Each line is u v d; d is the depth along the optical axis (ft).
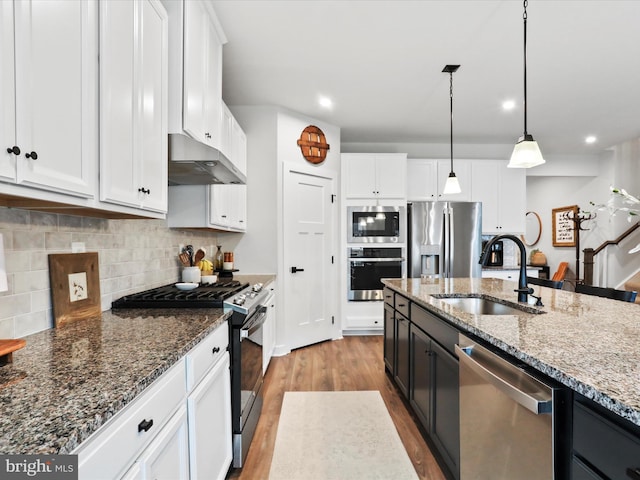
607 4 7.09
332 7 7.20
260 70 9.80
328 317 13.93
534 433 3.24
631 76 10.23
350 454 6.52
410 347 7.72
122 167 4.34
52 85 3.21
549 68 9.77
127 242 6.51
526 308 5.83
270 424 7.58
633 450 2.25
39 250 4.46
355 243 14.60
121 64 4.33
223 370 5.41
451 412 5.42
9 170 2.76
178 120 5.99
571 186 21.06
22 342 3.42
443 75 10.14
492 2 7.06
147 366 3.19
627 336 3.92
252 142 12.19
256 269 12.21
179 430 3.71
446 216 14.73
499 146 17.30
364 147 16.98
